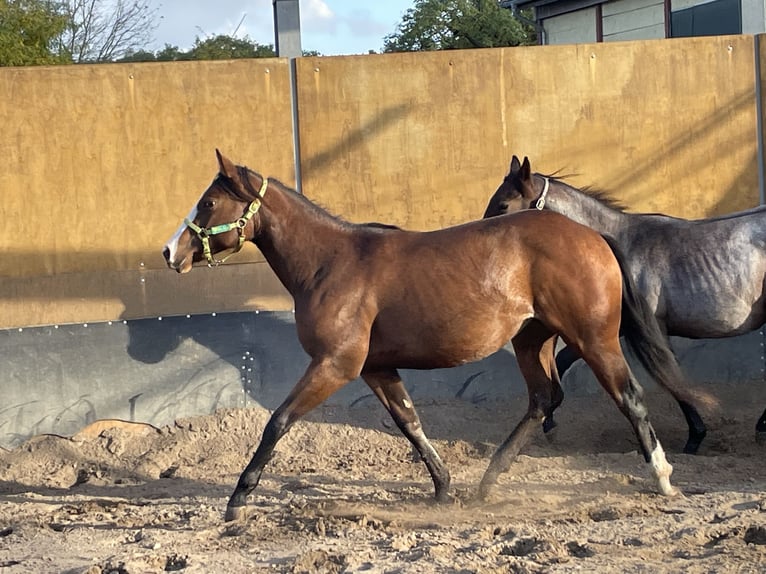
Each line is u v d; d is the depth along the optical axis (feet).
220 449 25.95
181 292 28.07
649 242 24.12
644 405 18.88
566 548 15.88
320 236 19.45
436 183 28.96
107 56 79.20
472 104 28.91
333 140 28.71
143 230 28.19
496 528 17.25
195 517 19.42
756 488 19.56
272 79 28.48
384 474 23.29
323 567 15.46
